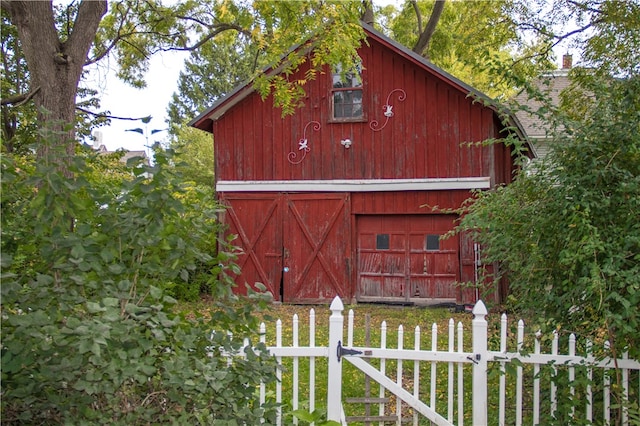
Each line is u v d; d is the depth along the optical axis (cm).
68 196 335
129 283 328
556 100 1736
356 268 1477
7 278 307
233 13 971
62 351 301
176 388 327
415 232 1445
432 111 1417
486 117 1384
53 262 331
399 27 2770
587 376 487
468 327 1165
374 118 1448
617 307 473
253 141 1505
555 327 516
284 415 507
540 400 552
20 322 289
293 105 1155
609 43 952
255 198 1505
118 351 297
